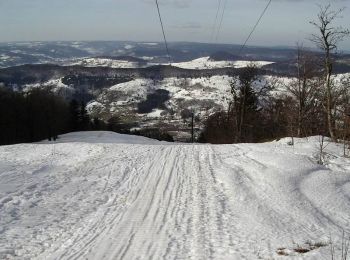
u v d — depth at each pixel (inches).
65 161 780.6
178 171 676.7
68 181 610.2
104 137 1872.5
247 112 1636.3
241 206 464.4
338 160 677.3
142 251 321.1
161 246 332.2
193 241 343.6
